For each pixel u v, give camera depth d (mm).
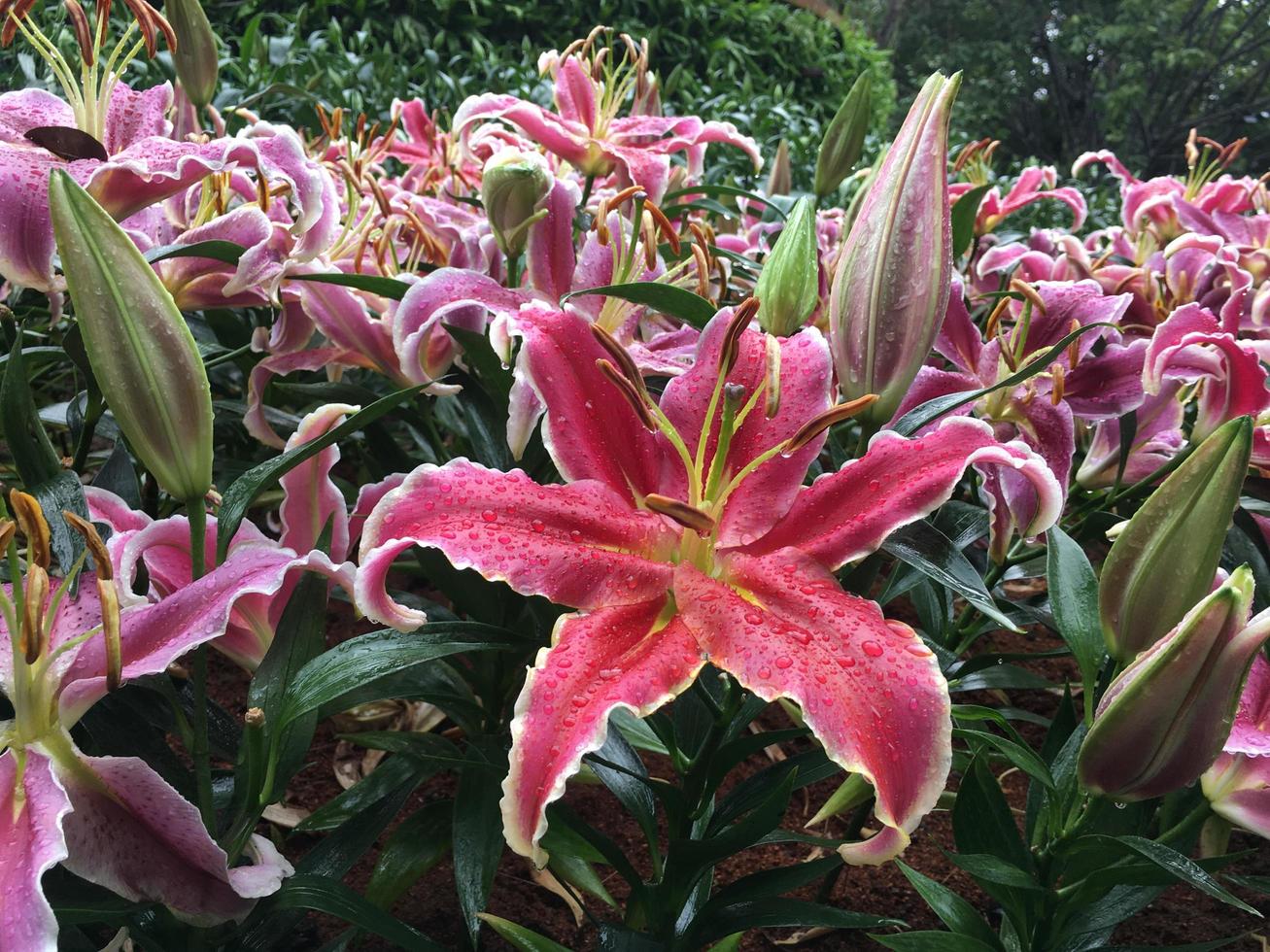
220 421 668
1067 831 395
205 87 733
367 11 2174
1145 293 778
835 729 312
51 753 326
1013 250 859
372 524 341
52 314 514
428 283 504
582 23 2457
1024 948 429
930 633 586
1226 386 533
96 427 590
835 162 718
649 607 354
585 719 311
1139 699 338
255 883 337
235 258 506
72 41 1112
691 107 1730
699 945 420
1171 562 364
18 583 328
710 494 379
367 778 480
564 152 707
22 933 285
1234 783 409
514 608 521
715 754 401
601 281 579
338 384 579
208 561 416
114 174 476
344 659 360
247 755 392
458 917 524
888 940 399
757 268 720
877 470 380
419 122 905
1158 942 556
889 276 428
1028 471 361
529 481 368
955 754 553
